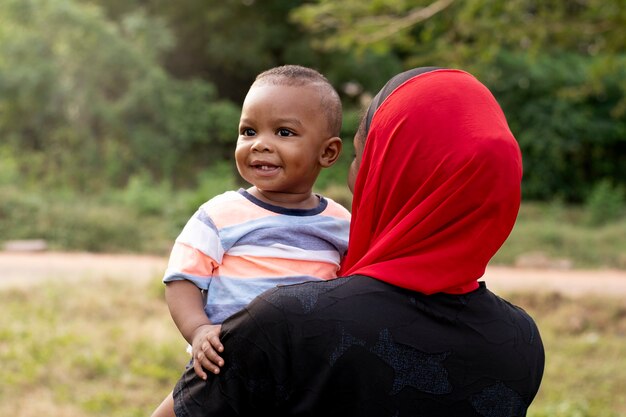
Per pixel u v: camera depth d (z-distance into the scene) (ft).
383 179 5.03
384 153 5.01
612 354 24.47
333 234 5.87
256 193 5.94
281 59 71.00
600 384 21.81
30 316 24.39
